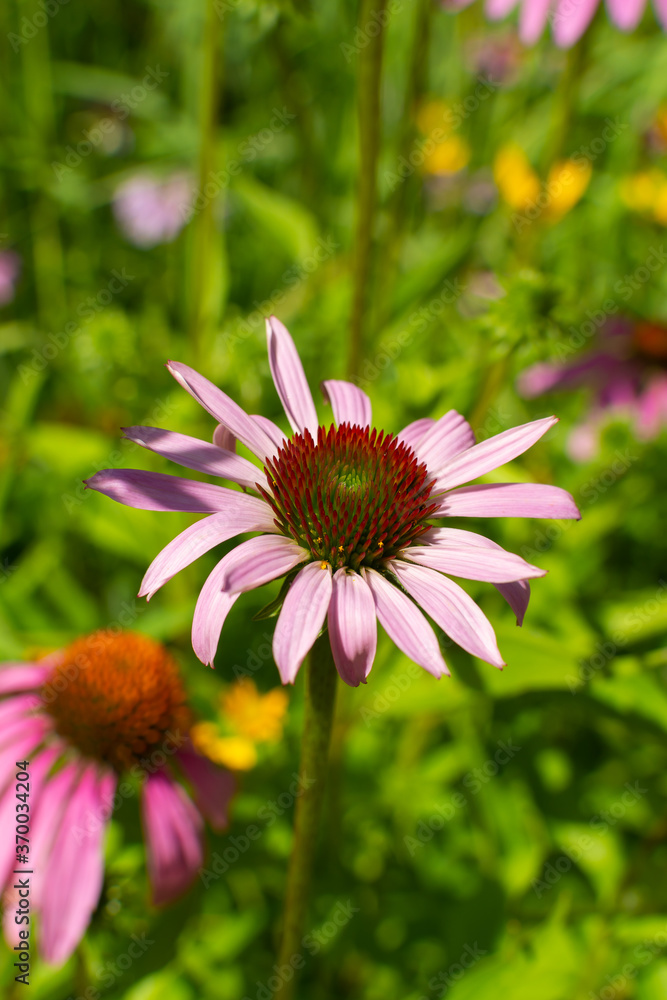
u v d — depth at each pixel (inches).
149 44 29.7
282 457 12.0
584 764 18.7
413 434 12.8
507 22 27.8
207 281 17.8
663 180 25.5
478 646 11.2
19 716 14.0
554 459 21.5
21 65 26.3
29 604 17.8
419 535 11.9
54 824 13.2
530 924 15.4
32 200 26.0
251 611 17.8
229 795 14.3
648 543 20.8
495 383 15.8
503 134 26.1
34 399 18.0
